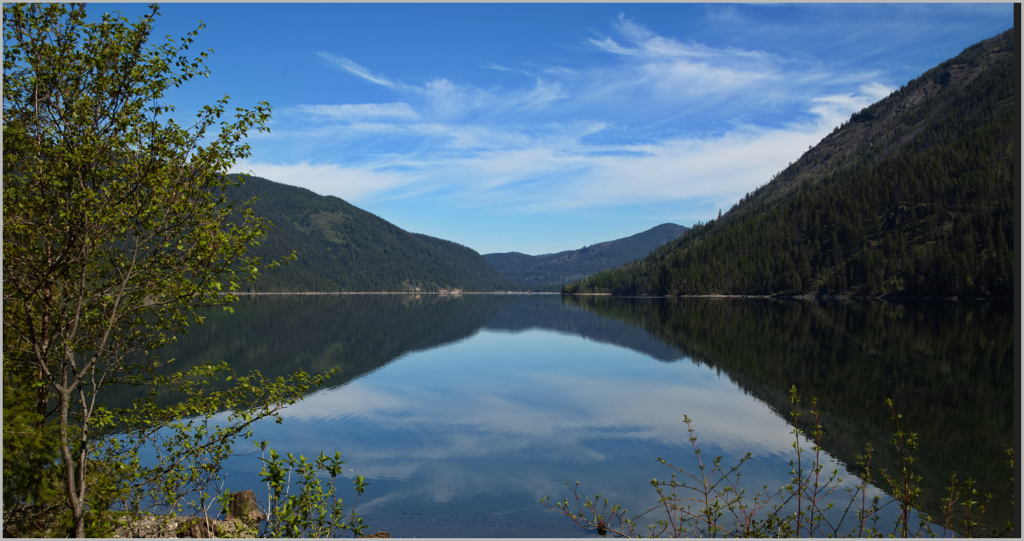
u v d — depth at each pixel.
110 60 7.04
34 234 6.89
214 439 8.59
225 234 7.60
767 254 166.00
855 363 34.16
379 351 45.00
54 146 6.75
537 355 42.97
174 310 8.16
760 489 13.70
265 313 95.50
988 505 12.61
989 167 147.12
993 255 103.00
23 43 6.75
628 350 45.12
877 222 155.12
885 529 11.01
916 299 113.75
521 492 14.00
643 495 13.70
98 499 7.60
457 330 66.31
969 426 19.91
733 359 37.78
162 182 7.15
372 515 12.60
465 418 21.89
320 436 19.08
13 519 7.20
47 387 7.84
